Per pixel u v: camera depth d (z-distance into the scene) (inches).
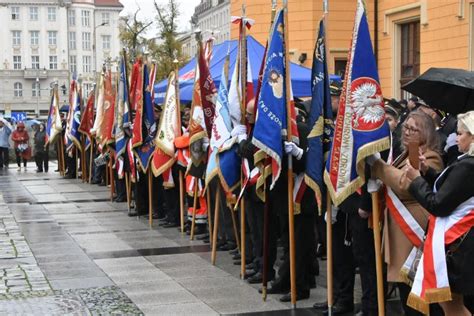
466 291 189.2
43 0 3179.1
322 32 264.1
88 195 685.3
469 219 188.9
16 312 274.2
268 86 272.8
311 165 259.9
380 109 228.2
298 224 284.4
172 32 1325.0
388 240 217.9
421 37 665.6
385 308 253.3
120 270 349.7
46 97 3174.2
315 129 260.7
